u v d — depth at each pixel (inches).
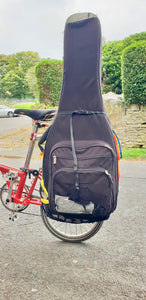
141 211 162.1
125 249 114.4
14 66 3727.9
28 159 128.9
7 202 129.8
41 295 83.9
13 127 636.7
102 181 87.0
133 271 97.3
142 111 420.2
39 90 580.4
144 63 406.9
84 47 89.5
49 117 123.1
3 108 858.8
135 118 425.7
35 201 126.4
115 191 93.4
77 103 93.4
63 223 124.0
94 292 85.4
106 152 88.4
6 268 98.9
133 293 85.0
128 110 430.0
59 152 90.7
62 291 85.9
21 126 642.8
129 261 104.4
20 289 86.8
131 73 416.2
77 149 89.4
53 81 564.4
